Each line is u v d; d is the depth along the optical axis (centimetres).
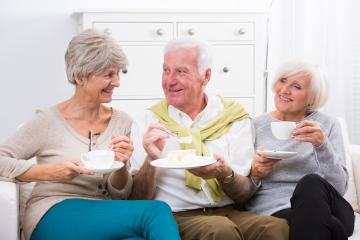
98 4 332
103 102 177
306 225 155
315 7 322
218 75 296
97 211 154
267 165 177
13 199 153
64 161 159
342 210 167
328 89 194
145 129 184
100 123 182
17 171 160
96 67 169
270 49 339
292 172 188
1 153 166
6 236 152
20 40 325
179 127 182
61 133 173
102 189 176
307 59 193
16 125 327
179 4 340
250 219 168
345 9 315
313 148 188
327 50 319
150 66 290
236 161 184
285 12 332
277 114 198
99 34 173
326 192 163
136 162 180
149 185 174
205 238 153
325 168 182
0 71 324
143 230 149
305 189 161
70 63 172
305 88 190
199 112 189
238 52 297
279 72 193
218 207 182
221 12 292
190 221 163
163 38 289
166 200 176
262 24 297
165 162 159
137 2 337
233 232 154
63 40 329
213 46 294
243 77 298
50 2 327
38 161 177
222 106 193
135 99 290
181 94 182
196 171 166
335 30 316
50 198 168
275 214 179
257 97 300
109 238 152
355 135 319
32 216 162
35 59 327
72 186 172
